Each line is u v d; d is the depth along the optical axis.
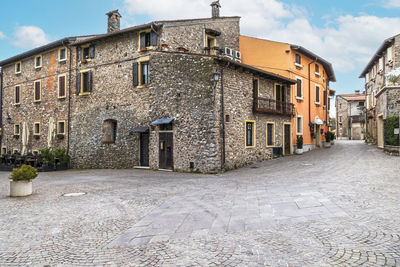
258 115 15.86
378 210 5.46
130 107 15.98
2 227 5.34
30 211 6.53
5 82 25.34
